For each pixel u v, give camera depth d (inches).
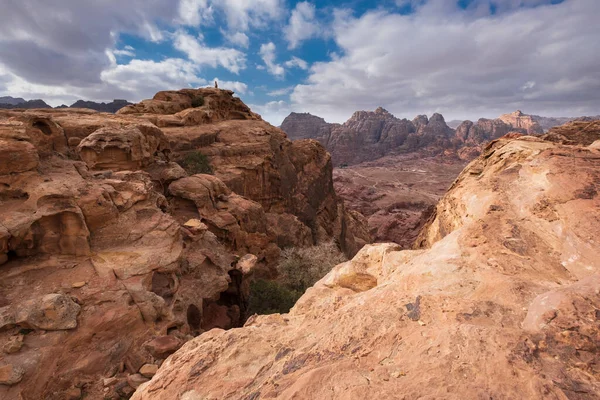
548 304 189.6
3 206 497.7
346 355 199.5
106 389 407.5
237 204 1221.7
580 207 304.3
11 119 615.5
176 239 663.8
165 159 1206.9
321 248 1285.7
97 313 458.3
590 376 146.1
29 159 539.8
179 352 272.8
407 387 157.0
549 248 283.1
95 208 575.5
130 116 1691.7
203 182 1136.2
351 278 392.8
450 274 268.7
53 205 523.8
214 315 802.2
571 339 162.9
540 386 141.6
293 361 210.2
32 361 378.0
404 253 381.1
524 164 474.6
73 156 732.0
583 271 243.6
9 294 445.1
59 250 526.9
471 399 141.5
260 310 817.5
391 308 237.6
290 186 2110.0
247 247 1210.6
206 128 1946.4
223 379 216.1
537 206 343.6
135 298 499.8
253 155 1872.5
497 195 407.5
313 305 358.9
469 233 331.6
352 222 2829.7
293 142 2452.0
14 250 493.4
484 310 210.1
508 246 293.4
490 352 165.6
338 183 4589.1
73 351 418.6
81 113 1501.0
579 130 881.5
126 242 599.5
